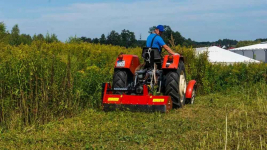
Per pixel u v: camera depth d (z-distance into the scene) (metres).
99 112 7.79
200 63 12.59
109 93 8.21
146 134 5.88
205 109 8.41
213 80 12.84
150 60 8.30
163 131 6.01
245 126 6.41
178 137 5.72
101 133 5.95
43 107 7.06
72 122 6.86
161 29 8.83
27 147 5.20
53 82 7.42
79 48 16.62
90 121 6.90
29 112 6.97
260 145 5.20
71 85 7.82
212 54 24.58
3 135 5.96
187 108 8.42
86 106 8.44
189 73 12.36
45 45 16.58
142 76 8.11
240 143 5.33
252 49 41.16
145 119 7.04
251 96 10.99
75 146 5.29
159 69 8.70
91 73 8.89
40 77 7.17
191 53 13.04
